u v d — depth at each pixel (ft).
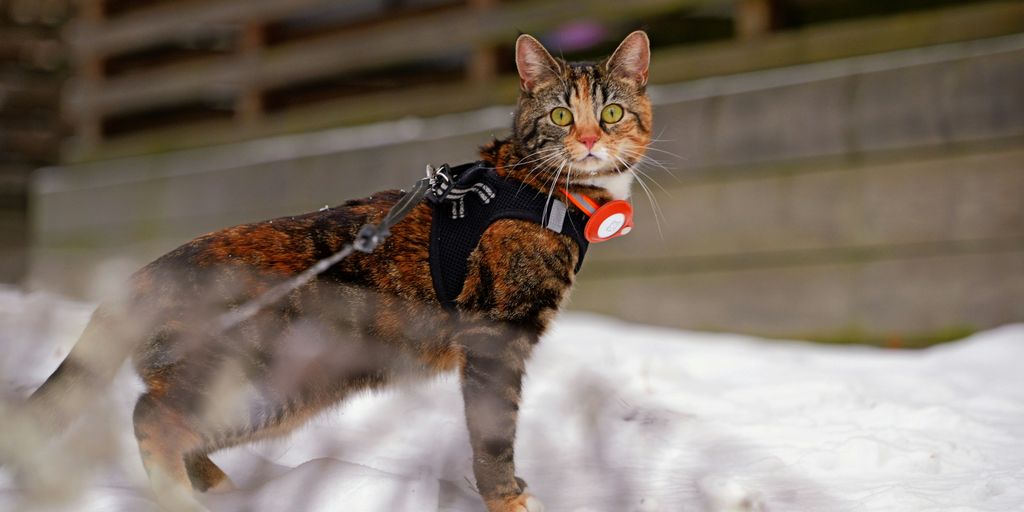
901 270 19.86
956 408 14.47
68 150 35.04
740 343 20.15
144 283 9.91
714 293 21.72
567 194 11.09
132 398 10.53
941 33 20.13
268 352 9.96
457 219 10.54
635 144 12.10
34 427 8.78
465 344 10.38
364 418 12.95
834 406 14.48
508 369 10.36
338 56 27.68
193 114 33.45
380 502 9.63
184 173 29.53
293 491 9.84
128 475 9.64
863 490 10.60
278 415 10.28
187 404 9.68
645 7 22.89
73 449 8.79
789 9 23.57
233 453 11.53
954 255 19.38
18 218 39.11
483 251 10.46
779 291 21.01
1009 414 14.37
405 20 27.20
